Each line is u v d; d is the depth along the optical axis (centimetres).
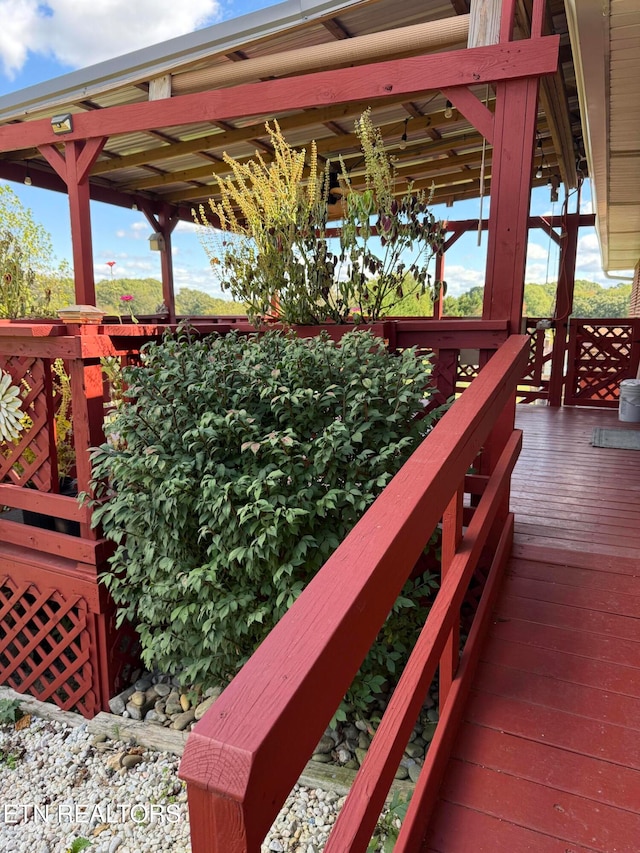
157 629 236
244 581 209
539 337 648
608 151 376
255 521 188
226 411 217
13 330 232
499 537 241
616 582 218
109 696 260
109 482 245
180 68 325
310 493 195
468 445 135
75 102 375
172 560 212
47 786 222
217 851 51
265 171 367
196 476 210
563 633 191
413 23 341
